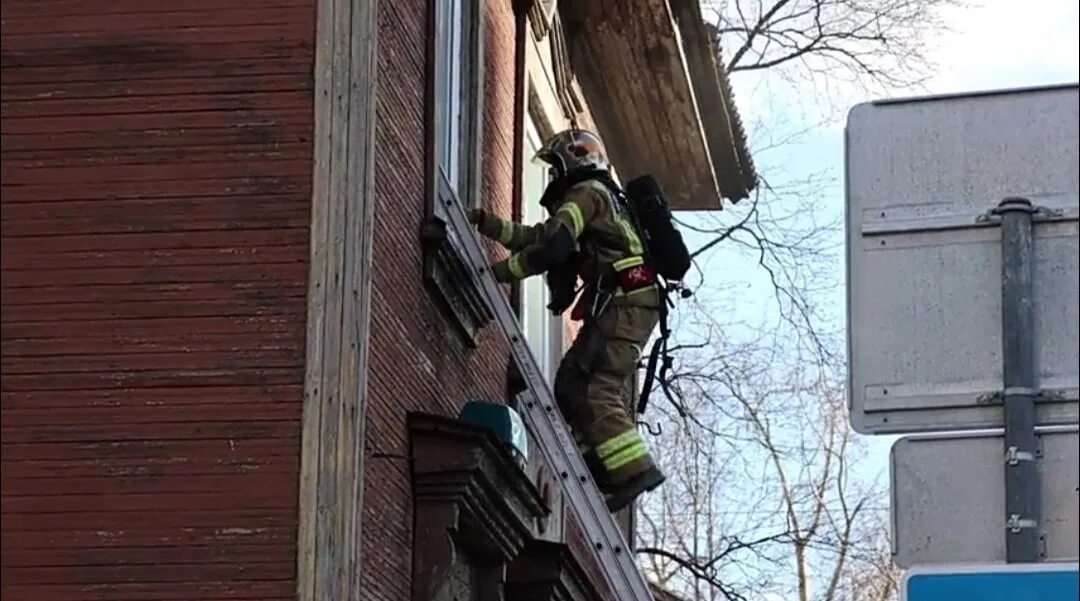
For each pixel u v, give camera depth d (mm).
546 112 12812
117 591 6562
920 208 5039
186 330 6828
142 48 7121
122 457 6711
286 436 6699
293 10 7133
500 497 8180
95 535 6629
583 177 9281
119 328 6844
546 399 8820
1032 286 4879
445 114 9320
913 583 4734
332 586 6516
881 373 4945
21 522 6652
